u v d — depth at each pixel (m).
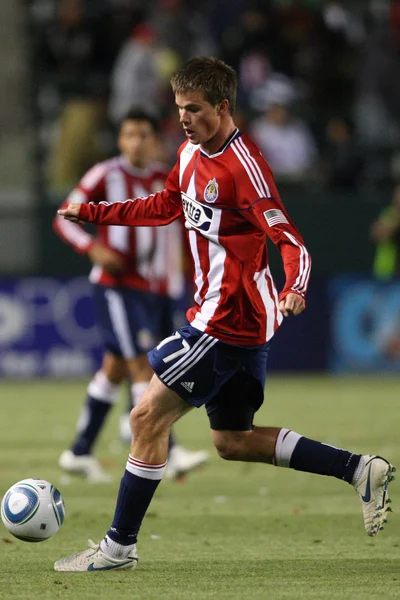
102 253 27.47
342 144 59.31
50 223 54.31
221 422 17.09
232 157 16.14
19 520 17.28
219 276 16.39
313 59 62.62
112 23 62.88
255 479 28.34
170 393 16.48
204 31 62.66
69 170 58.03
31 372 53.31
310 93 62.72
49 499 17.50
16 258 54.50
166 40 61.94
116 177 28.55
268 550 19.02
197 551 18.92
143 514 16.84
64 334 53.09
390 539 20.17
